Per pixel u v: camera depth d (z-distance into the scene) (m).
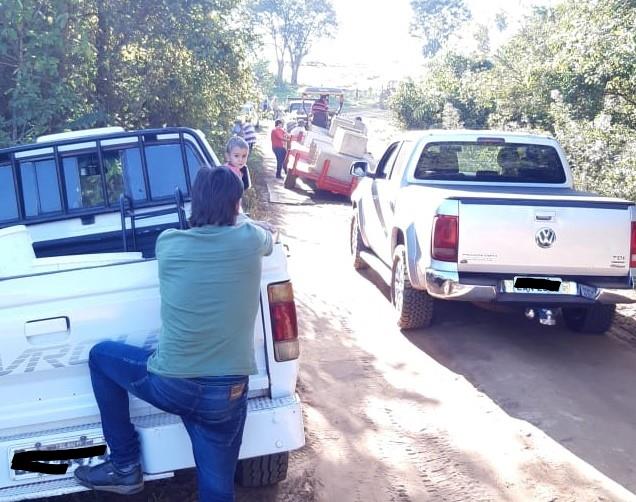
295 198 18.16
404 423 5.43
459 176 8.19
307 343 7.19
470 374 6.36
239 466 4.28
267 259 3.77
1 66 9.69
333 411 5.64
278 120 21.91
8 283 3.45
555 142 8.24
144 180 5.69
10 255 3.61
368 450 5.03
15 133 9.45
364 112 65.25
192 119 13.43
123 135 5.47
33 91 9.27
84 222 5.64
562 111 13.27
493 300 6.45
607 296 6.45
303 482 4.58
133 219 4.77
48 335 3.52
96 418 3.67
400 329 7.59
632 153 10.91
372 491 4.52
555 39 12.79
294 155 19.33
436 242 6.49
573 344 7.16
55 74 9.68
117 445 3.52
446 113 25.86
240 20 14.12
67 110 10.11
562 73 13.04
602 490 4.50
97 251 5.41
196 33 12.45
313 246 12.06
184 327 3.25
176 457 3.61
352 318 8.00
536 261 6.43
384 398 5.88
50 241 5.36
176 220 5.63
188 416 3.35
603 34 10.73
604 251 6.44
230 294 3.28
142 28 12.12
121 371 3.41
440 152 8.16
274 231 3.85
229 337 3.30
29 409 3.59
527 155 8.22
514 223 6.40
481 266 6.45
